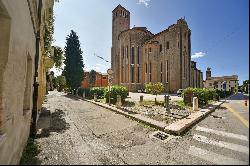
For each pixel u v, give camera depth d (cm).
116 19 6494
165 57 4844
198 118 985
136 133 749
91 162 477
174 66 4625
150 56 5062
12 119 431
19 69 494
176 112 1205
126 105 1622
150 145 604
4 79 397
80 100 2409
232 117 1084
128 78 5306
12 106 434
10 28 407
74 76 3897
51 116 1145
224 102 2169
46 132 759
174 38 4700
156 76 4953
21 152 515
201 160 478
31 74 693
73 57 3956
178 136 696
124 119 1044
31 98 701
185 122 856
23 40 525
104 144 617
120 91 1795
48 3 1381
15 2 430
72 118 1079
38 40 820
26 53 577
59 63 2117
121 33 5616
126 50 5431
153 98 2381
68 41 3997
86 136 709
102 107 1600
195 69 5688
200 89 1714
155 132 754
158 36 5094
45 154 528
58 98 2730
